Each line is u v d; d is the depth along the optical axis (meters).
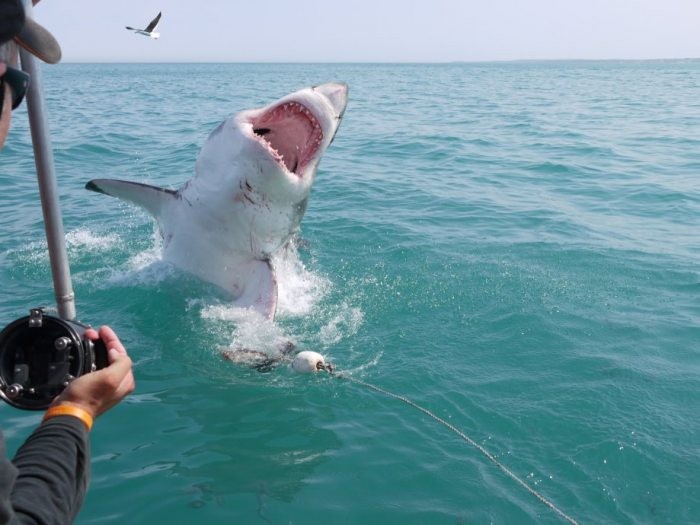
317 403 4.68
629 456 4.17
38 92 2.14
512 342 5.72
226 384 4.92
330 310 6.32
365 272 7.29
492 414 4.61
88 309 6.09
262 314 5.76
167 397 4.71
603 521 3.63
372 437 4.28
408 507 3.62
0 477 1.33
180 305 6.14
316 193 11.23
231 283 6.13
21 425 4.26
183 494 3.63
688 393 4.93
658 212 10.24
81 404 1.74
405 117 24.47
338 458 4.04
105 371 1.80
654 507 3.75
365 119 23.53
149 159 14.42
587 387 4.98
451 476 3.91
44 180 2.22
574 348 5.62
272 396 4.76
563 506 3.72
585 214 10.05
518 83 58.44
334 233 8.76
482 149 16.52
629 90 44.56
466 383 5.02
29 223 8.77
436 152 16.02
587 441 4.32
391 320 6.14
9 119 1.46
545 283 7.04
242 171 5.51
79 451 1.67
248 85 55.00
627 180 12.62
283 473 3.86
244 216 5.73
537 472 4.00
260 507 3.55
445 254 7.93
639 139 18.30
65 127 19.48
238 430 4.32
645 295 6.78
